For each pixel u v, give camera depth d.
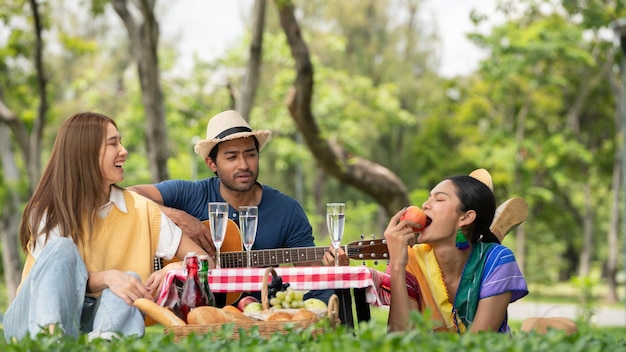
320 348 2.76
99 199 4.25
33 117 19.20
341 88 31.17
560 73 31.08
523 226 29.81
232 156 4.99
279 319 3.43
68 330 3.63
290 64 27.83
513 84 30.52
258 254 4.73
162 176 11.73
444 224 3.92
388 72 33.41
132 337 3.17
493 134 30.55
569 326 3.94
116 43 27.33
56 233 4.14
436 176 34.81
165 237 4.39
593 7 16.33
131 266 4.27
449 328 3.99
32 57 17.33
